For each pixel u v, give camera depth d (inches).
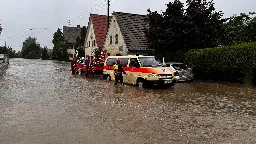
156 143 260.5
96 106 437.1
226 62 776.3
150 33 997.2
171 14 977.5
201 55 864.9
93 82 811.4
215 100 494.6
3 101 481.1
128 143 259.8
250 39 983.0
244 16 1120.2
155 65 693.3
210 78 866.8
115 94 568.1
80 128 310.0
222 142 263.7
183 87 689.0
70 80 876.0
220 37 995.9
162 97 528.7
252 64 700.7
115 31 1402.6
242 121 343.6
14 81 835.4
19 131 297.6
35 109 412.8
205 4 970.1
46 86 710.5
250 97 528.4
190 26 925.2
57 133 290.7
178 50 998.4
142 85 678.5
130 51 1273.4
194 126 320.2
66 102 473.4
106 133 291.3
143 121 342.6
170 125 324.5
